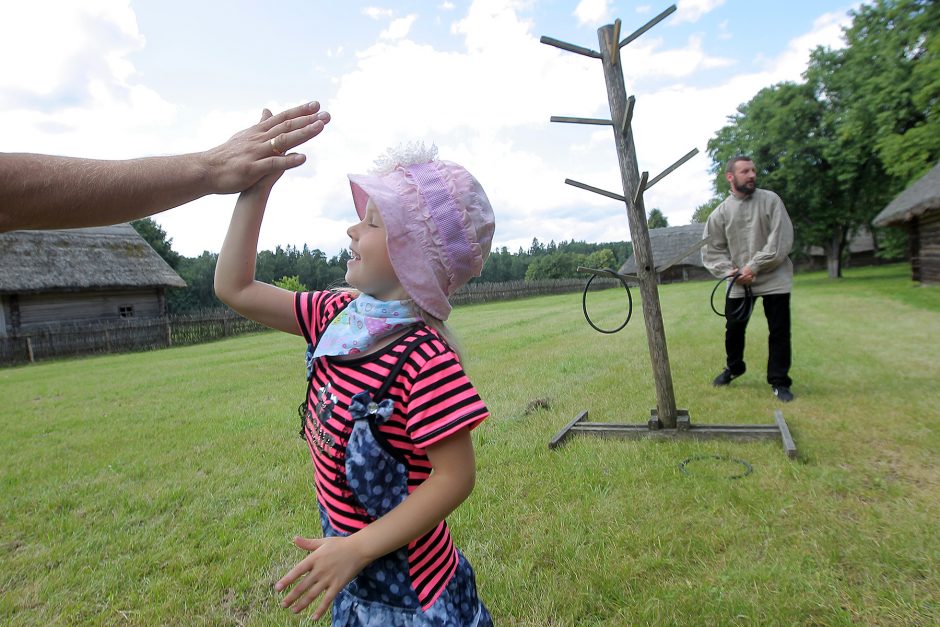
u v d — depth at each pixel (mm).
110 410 6316
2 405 7207
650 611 1956
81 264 20203
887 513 2527
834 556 2211
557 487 3012
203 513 3043
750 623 1888
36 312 18969
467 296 34281
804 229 25438
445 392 1076
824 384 5012
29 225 846
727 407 4422
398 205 1157
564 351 8531
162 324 20234
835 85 22641
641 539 2414
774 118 24141
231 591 2275
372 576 1130
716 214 4957
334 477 1136
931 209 15102
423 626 1130
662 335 3789
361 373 1115
